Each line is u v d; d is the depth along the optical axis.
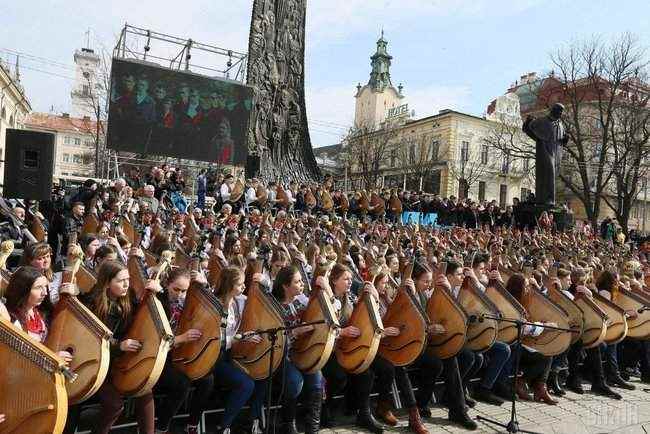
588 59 35.69
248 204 18.59
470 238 16.58
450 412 6.06
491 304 6.37
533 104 60.53
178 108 24.45
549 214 22.33
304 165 31.39
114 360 4.26
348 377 5.91
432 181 56.19
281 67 30.47
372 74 75.94
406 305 5.70
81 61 73.00
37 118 70.12
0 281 4.73
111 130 23.33
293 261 7.46
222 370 5.01
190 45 26.36
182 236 11.65
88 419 4.91
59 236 11.46
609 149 41.22
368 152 54.12
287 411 5.14
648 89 35.50
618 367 8.83
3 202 9.01
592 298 8.14
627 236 31.47
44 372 3.15
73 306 3.95
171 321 4.80
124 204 12.91
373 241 13.20
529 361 7.12
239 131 25.88
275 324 4.90
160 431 4.70
